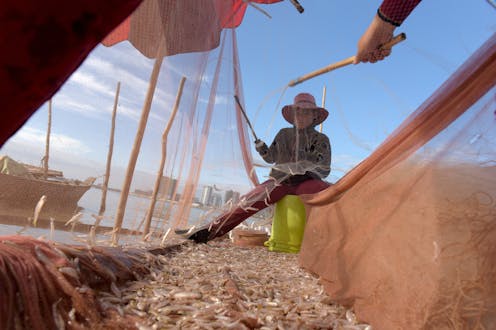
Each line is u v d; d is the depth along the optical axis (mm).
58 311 1264
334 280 2227
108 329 1281
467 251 1196
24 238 1529
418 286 1334
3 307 1086
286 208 4664
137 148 2297
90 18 339
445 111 1354
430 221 1364
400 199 1656
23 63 323
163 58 2215
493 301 1111
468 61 1246
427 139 1478
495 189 1179
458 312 1173
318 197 2863
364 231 2004
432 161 1442
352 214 2242
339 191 2459
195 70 2447
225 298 1799
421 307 1281
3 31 300
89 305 1327
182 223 4164
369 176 2029
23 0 292
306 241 3307
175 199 3467
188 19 2256
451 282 1212
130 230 2812
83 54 377
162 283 2008
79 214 1976
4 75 322
